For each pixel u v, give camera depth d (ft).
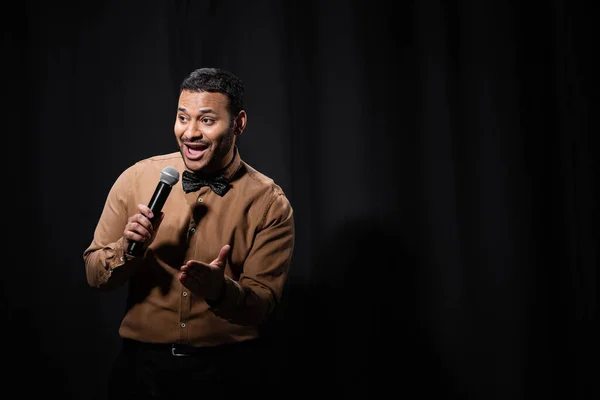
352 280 19.20
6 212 18.45
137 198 13.66
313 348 19.13
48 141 18.69
